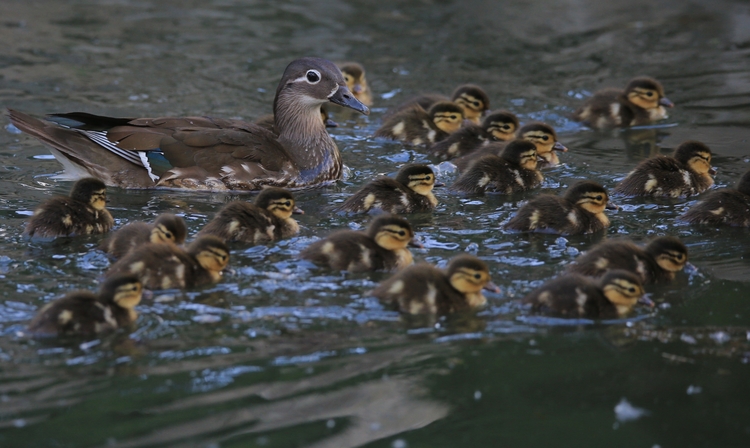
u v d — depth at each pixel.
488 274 10.53
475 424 8.10
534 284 11.12
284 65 23.36
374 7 29.70
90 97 20.23
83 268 11.45
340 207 14.27
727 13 28.34
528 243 12.76
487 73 22.98
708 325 10.02
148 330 9.70
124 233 11.95
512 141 15.74
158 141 14.86
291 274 11.41
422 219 13.86
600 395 8.54
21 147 17.08
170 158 14.81
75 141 14.81
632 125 19.19
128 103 19.97
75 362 8.98
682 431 7.94
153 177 14.77
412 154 17.59
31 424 7.89
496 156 15.58
